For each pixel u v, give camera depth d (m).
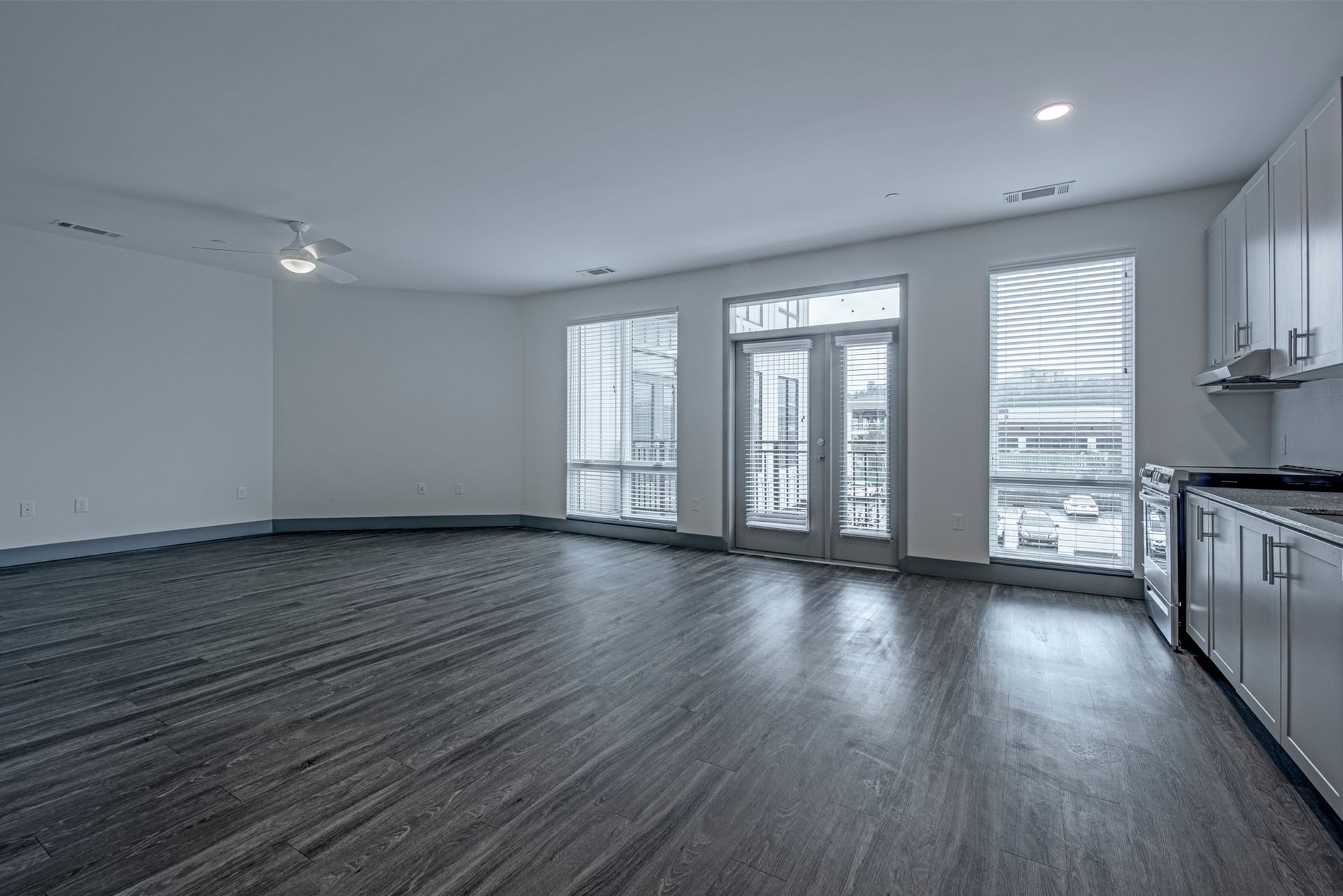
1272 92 2.78
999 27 2.37
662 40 2.47
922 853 1.64
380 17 2.33
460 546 5.97
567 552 5.68
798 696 2.61
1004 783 1.97
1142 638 3.33
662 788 1.94
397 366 6.89
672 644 3.23
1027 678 2.80
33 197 4.09
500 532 6.79
